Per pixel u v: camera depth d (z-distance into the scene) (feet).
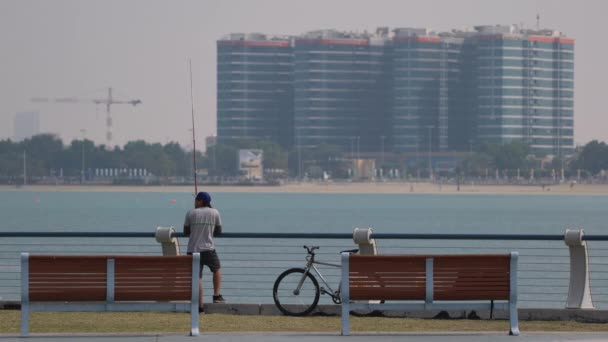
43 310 80.89
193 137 105.81
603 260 266.77
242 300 157.99
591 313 94.68
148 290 80.74
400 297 81.10
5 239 337.52
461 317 96.32
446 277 80.89
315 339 80.94
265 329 88.48
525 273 218.59
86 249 293.43
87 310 80.89
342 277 81.56
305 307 97.40
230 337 81.87
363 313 97.86
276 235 98.58
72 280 80.28
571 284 97.96
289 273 98.43
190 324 90.99
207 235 96.63
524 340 80.59
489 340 80.48
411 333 84.07
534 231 540.52
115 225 554.05
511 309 81.71
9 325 90.53
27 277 80.18
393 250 314.76
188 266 81.10
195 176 105.40
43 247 296.92
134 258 80.48
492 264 80.79
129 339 80.89
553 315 95.45
